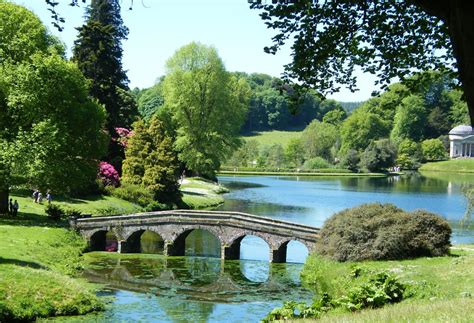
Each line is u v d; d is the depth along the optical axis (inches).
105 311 1125.1
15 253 1331.2
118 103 3016.7
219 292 1322.6
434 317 554.3
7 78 1733.5
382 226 1360.7
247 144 6545.3
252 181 4837.6
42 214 1983.3
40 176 1712.6
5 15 1867.6
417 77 549.3
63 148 1797.5
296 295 1294.3
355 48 523.2
